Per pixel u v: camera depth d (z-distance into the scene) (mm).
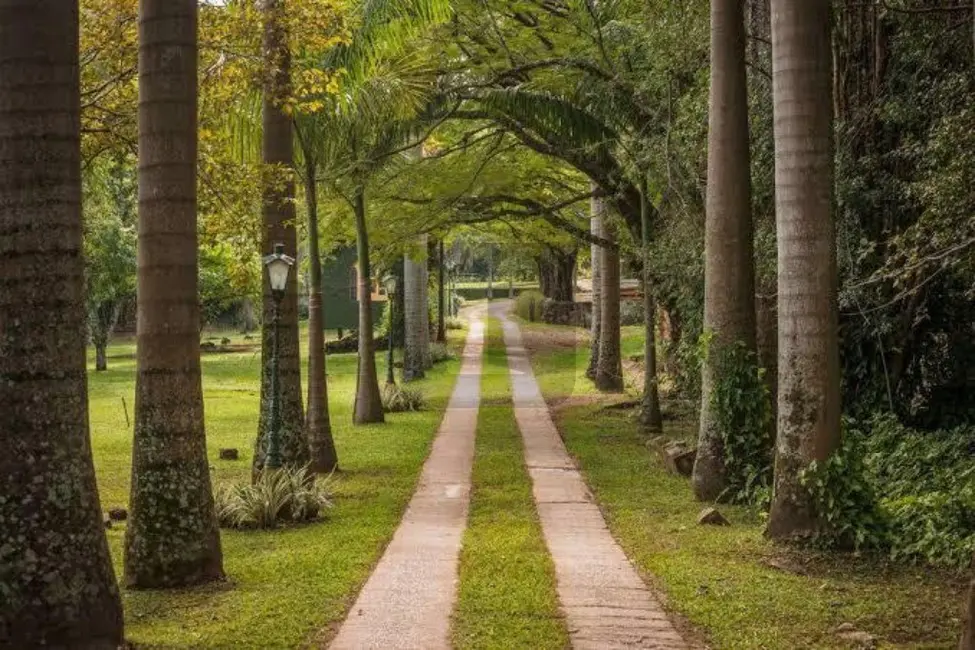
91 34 11859
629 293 46875
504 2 18469
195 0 8250
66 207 5812
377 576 8672
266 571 8969
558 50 18781
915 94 11797
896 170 12672
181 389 8477
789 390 9562
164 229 8281
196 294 8570
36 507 5730
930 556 8781
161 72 8141
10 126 5691
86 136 12672
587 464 16125
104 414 24562
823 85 9312
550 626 7031
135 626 7141
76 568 5828
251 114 13742
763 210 14055
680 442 15930
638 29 16359
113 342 55000
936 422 13562
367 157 18078
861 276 13070
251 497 11570
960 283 12984
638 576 8648
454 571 8859
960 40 11484
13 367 5727
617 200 20234
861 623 7109
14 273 5711
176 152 8227
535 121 18203
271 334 13547
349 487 14375
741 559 9172
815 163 9352
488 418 22688
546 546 10031
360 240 22234
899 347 13578
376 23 13984
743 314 12461
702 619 7234
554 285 44969
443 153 21625
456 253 69312
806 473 9406
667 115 16531
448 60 19000
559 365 29219
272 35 12359
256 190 12531
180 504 8477
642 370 31125
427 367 32969
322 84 13469
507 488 14000
